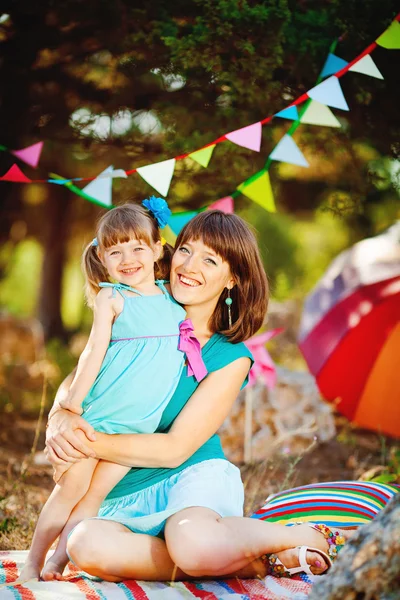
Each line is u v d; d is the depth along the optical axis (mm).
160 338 3000
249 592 2686
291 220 14078
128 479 3031
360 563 2152
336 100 3582
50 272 11000
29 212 10539
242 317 3188
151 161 5594
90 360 2955
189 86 5043
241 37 4586
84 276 3326
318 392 6285
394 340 6031
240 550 2732
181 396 3064
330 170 6367
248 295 3207
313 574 2822
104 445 2877
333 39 4645
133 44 4914
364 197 6012
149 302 3051
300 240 15508
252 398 5996
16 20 5055
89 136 5586
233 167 5223
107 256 3109
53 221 10438
